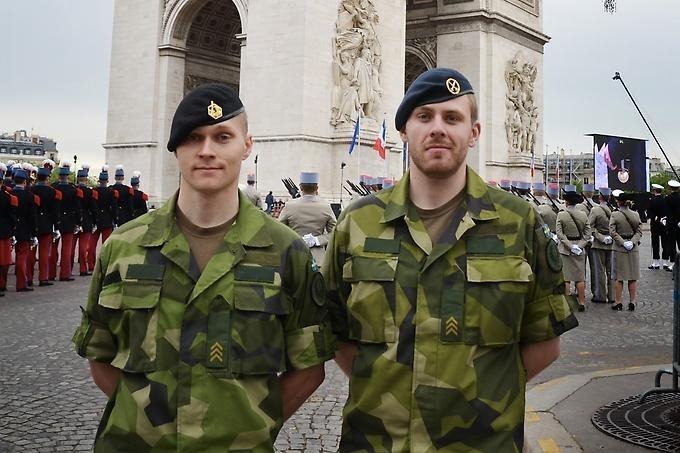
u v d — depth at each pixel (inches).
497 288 63.1
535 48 831.7
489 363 62.6
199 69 684.1
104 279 62.4
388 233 66.6
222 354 58.4
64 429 132.6
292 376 64.3
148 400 58.2
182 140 61.1
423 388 62.0
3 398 152.1
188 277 60.5
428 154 64.5
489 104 752.3
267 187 565.9
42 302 287.9
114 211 406.3
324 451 122.8
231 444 58.0
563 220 295.1
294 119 557.3
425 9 778.2
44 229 336.2
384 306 64.1
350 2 593.6
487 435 61.7
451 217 66.4
